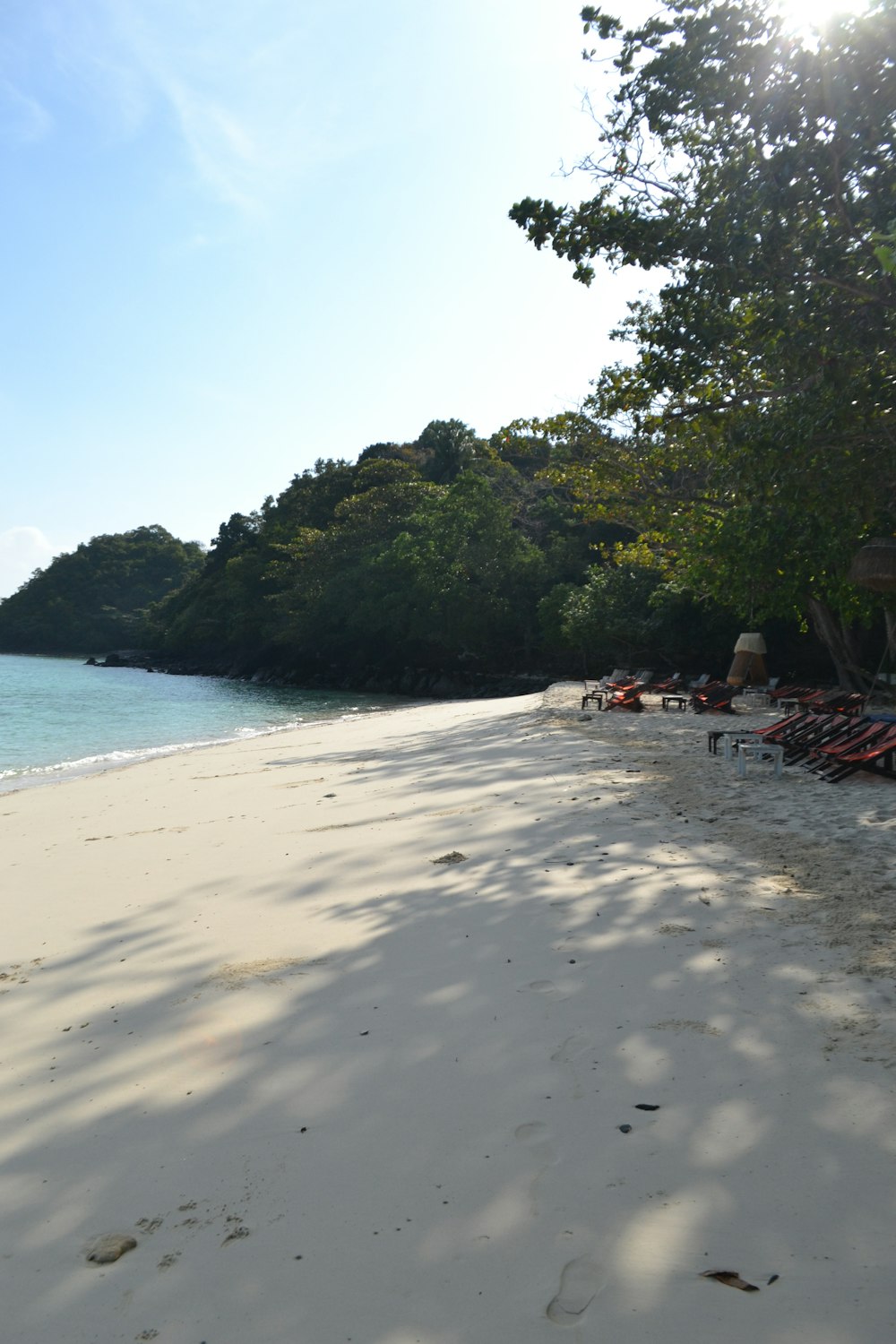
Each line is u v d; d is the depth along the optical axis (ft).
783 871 23.31
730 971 16.42
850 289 36.22
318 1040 14.64
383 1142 11.49
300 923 21.12
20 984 18.62
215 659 345.51
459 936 19.26
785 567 74.84
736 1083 12.40
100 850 32.53
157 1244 9.82
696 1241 9.26
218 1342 8.35
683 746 52.95
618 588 151.12
